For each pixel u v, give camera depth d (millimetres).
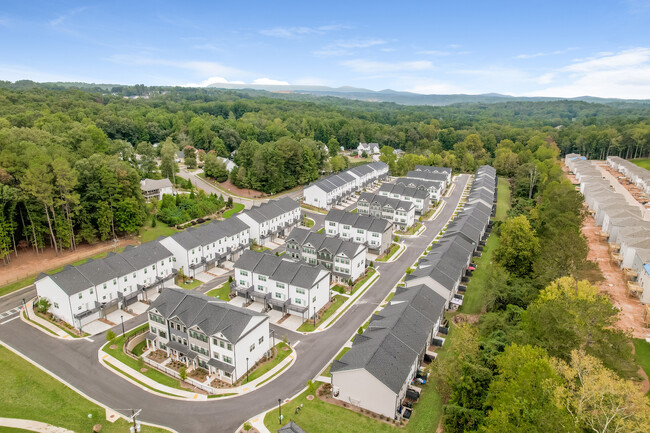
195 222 114438
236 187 152500
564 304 50594
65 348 61094
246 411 50125
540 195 135375
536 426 33219
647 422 35250
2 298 73312
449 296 72500
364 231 102312
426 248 105688
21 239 88625
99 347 61844
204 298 64062
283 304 72688
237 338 55344
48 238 91688
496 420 35844
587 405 38844
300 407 50469
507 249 77875
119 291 73562
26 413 48125
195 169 175125
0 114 150500
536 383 37406
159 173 142750
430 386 54719
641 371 53344
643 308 70625
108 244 96750
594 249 98812
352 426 47562
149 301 76625
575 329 46781
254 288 77750
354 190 154625
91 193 91312
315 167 164250
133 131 188500
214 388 54156
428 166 177500
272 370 58469
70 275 67938
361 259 89000
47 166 85312
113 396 51969
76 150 113250
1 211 78688
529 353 41844
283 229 111688
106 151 126938
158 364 59062
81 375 55406
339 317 73188
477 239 100250
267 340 62031
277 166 150125
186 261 85188
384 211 121938
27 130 101688
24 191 81062
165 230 107625
